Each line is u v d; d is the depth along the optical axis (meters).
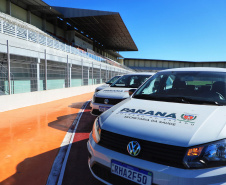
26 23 22.11
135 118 1.88
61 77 17.81
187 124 1.63
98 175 1.89
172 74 2.95
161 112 1.92
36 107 7.64
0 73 10.99
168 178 1.40
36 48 13.67
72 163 2.80
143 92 2.76
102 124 1.98
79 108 7.54
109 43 52.66
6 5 20.05
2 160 2.88
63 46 20.25
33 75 13.88
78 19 30.19
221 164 1.38
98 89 7.48
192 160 1.41
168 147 1.49
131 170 1.58
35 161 2.86
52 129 4.55
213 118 1.69
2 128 4.55
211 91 2.30
